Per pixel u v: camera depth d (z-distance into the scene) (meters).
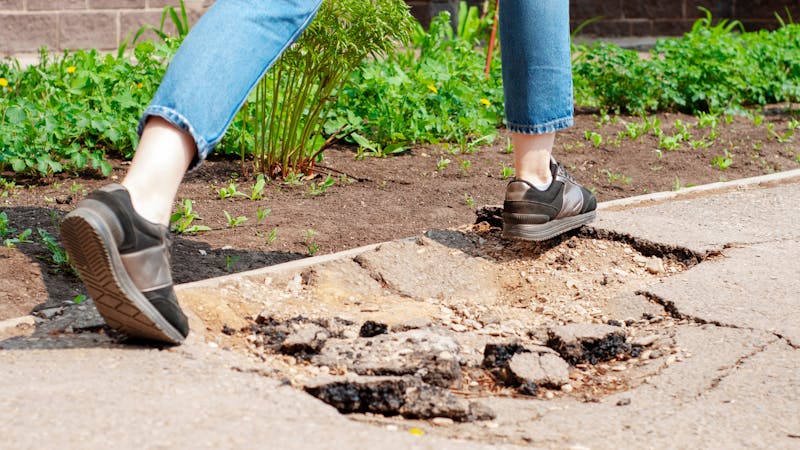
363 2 4.51
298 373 2.59
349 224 4.14
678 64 7.43
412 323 2.98
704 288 3.25
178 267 3.50
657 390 2.57
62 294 3.21
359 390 2.40
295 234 3.95
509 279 3.51
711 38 8.03
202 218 4.13
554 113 3.37
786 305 3.08
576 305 3.27
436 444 2.07
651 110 7.39
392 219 4.26
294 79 4.86
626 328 3.07
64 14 8.35
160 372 2.40
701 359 2.74
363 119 5.73
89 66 6.04
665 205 4.39
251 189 4.65
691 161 5.67
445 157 5.52
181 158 2.53
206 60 2.54
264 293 3.21
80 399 2.21
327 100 5.20
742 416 2.39
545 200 3.43
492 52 7.47
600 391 2.62
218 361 2.52
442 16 7.29
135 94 5.48
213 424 2.10
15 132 4.68
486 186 4.89
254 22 2.60
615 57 7.42
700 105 7.46
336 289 3.32
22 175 4.74
